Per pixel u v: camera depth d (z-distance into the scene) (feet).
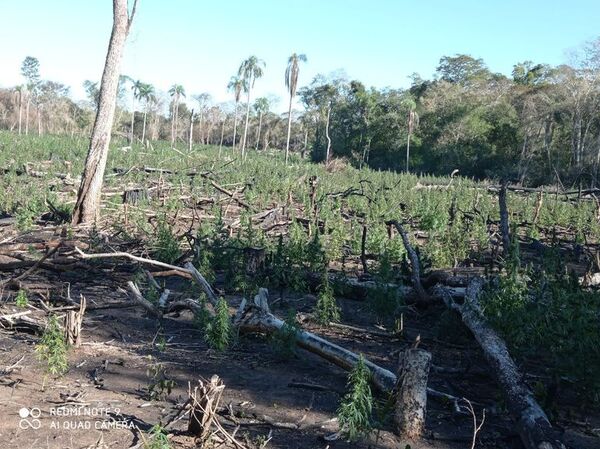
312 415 18.75
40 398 18.53
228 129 333.21
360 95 238.48
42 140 153.89
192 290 31.04
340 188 94.17
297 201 77.71
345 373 22.54
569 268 42.88
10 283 30.60
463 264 41.68
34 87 306.76
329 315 28.86
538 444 16.05
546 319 22.18
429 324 29.78
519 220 66.74
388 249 40.11
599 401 20.35
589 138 164.04
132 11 49.75
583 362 20.03
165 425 17.15
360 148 235.81
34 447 15.46
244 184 79.87
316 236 36.35
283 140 327.88
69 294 29.73
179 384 20.56
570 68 169.99
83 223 47.32
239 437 16.90
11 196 60.64
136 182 79.10
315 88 281.95
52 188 71.00
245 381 21.22
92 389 19.53
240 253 35.47
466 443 17.61
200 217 56.39
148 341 25.02
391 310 28.43
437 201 71.97
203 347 24.62
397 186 98.27
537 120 174.60
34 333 24.70
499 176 173.06
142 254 36.78
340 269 39.75
